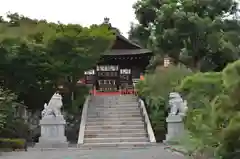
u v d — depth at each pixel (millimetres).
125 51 47031
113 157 17156
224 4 36688
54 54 27828
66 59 28141
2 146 20828
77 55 28141
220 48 35406
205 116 10820
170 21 35969
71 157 17375
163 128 24969
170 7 35781
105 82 47094
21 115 27000
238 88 8922
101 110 28031
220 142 9562
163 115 25375
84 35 28469
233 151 9281
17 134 24438
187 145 12664
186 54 37312
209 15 37281
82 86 31406
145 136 23844
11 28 27844
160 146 21625
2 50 25500
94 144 22266
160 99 26000
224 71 9188
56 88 29109
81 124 25016
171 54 38219
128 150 20078
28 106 28516
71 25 29188
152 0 40531
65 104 28719
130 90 39125
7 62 25875
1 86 26984
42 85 28516
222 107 9250
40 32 29328
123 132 24297
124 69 47469
